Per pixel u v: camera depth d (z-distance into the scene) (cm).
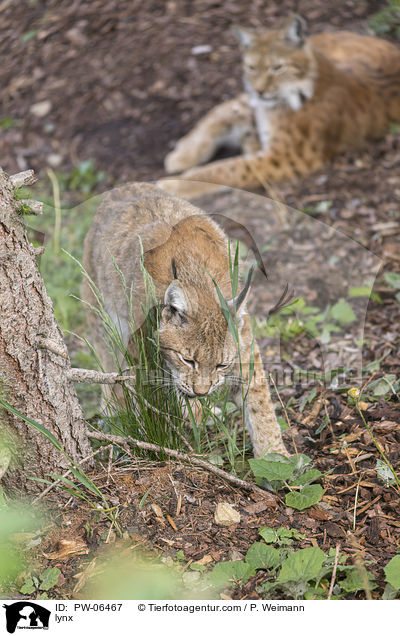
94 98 1013
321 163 898
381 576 346
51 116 1002
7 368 358
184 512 385
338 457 442
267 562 351
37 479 367
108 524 374
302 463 417
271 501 398
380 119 948
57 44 1088
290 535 369
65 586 344
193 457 415
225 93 1015
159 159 945
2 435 369
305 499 387
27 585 344
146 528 373
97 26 1100
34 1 1156
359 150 918
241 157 912
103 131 977
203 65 1048
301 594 333
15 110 1021
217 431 453
